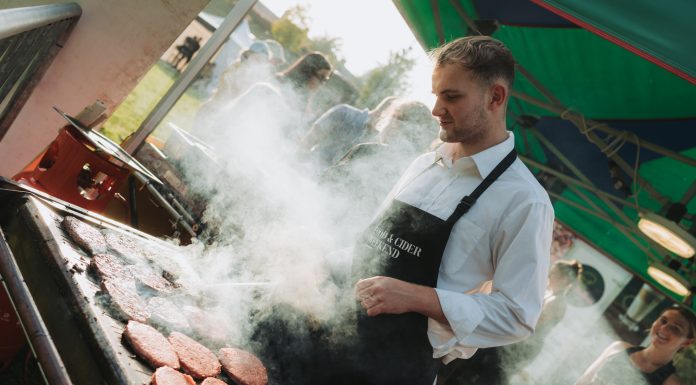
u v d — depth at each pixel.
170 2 3.46
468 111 1.72
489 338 1.75
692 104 3.83
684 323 4.63
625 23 2.41
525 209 1.74
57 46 3.34
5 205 1.83
